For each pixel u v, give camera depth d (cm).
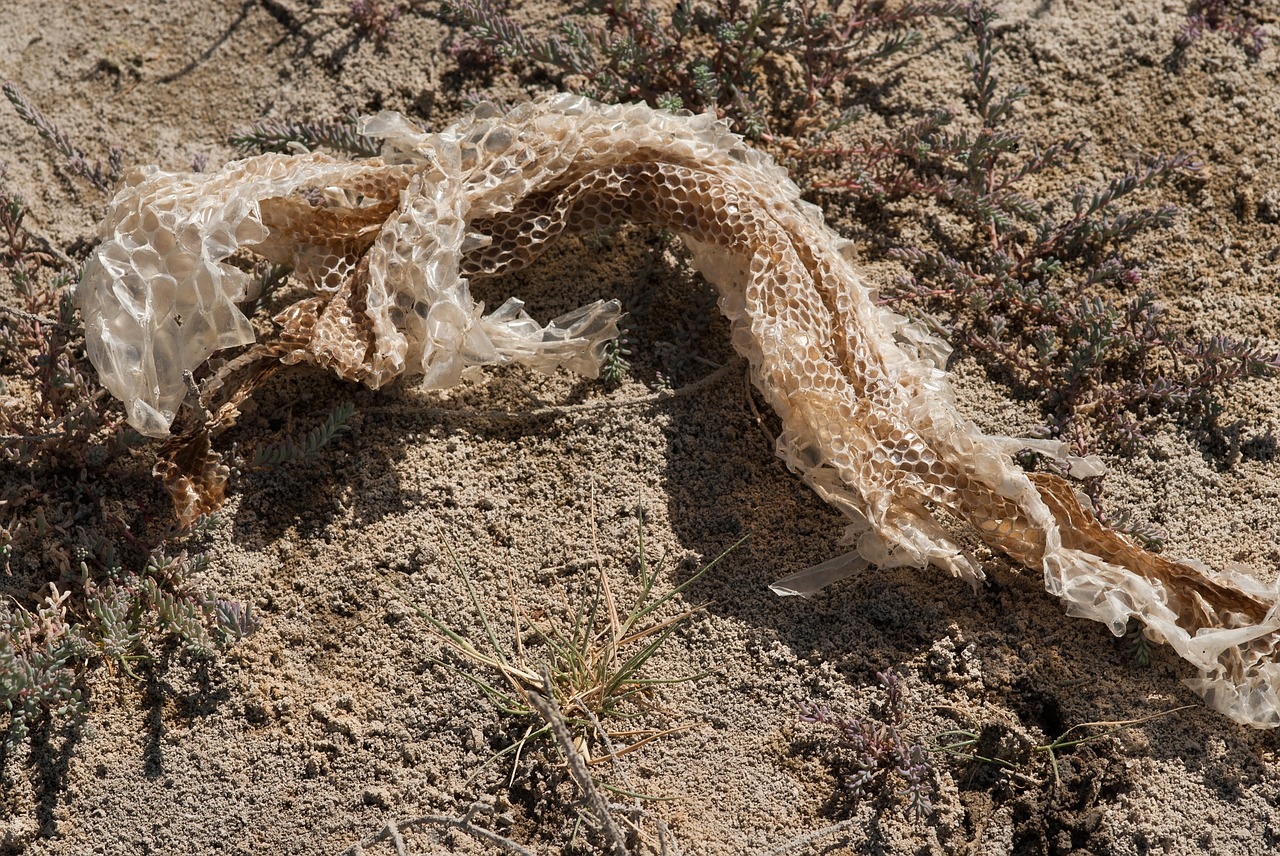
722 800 60
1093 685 61
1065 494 62
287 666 61
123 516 63
